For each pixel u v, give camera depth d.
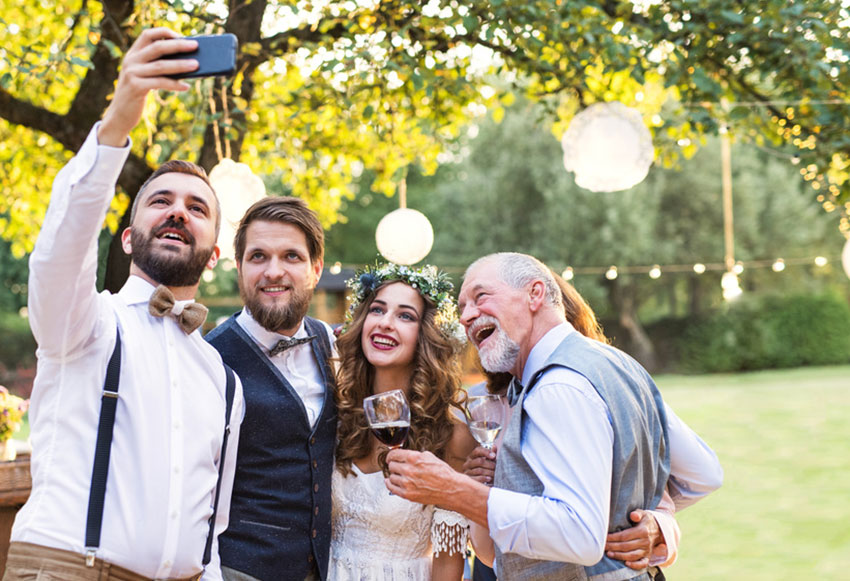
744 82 4.33
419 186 25.73
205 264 2.05
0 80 3.63
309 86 4.25
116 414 1.87
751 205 19.55
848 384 15.68
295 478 2.48
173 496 1.90
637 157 3.16
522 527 1.96
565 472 1.98
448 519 2.53
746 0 3.86
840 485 7.50
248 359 2.54
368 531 2.55
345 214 25.39
